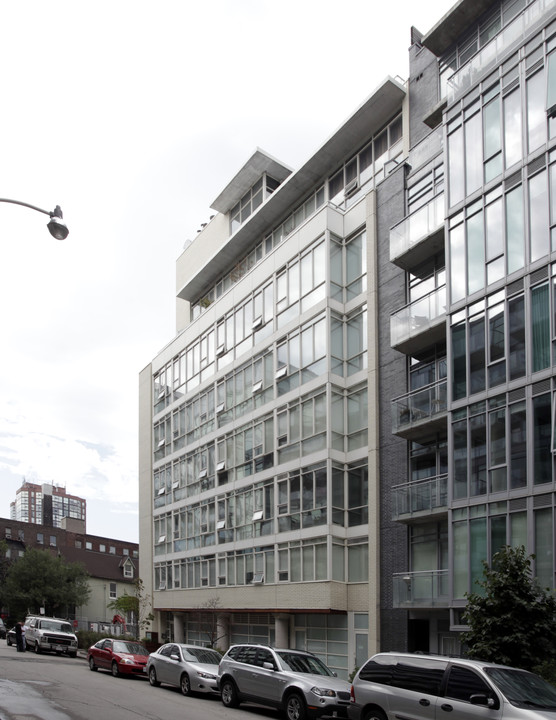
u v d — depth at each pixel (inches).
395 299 1000.2
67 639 1346.0
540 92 744.3
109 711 591.2
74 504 6781.5
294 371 1144.2
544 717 387.9
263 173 1544.0
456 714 427.8
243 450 1277.1
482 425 752.3
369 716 488.4
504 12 921.5
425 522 902.4
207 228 1755.7
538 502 673.6
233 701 695.1
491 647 564.4
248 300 1326.3
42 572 2664.9
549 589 589.3
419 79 1101.1
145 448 1761.8
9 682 745.0
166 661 840.3
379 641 928.9
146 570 1668.3
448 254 840.9
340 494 1029.2
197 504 1437.0
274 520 1143.6
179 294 1733.5
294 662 673.0
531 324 711.7
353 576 999.6
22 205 533.3
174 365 1646.2
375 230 1053.8
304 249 1162.6
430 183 943.0
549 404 678.5
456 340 808.9
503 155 780.6
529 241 729.6
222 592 1278.3
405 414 920.9
